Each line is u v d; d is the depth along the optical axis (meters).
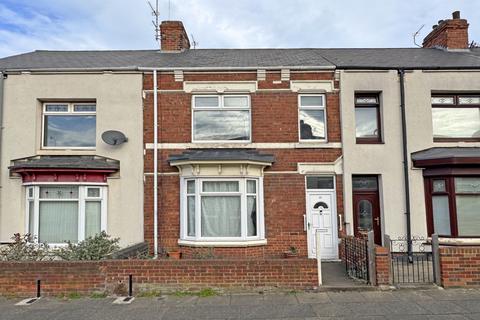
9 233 11.62
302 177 12.16
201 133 12.55
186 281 8.25
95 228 11.83
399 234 11.83
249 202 11.90
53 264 8.22
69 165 11.41
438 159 11.46
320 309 7.18
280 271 8.31
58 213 11.73
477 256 8.40
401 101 12.27
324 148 12.23
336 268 10.62
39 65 12.89
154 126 12.30
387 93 12.36
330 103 12.45
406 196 11.91
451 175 11.42
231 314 7.00
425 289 8.30
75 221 11.72
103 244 9.49
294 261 8.34
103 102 12.34
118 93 12.37
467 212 11.47
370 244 8.59
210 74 12.52
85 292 8.16
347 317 6.77
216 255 11.20
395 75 12.41
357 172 12.05
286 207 12.02
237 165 11.62
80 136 12.62
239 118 12.60
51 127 12.66
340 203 12.04
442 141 12.41
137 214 11.88
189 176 11.78
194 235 11.70
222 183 11.82
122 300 7.84
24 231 11.66
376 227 12.25
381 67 12.37
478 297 7.74
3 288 8.16
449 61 13.20
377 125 12.64
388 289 8.29
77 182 11.62
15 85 12.32
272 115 12.41
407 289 8.30
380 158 12.12
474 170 11.37
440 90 12.43
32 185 11.60
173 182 12.10
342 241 11.15
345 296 7.93
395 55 14.71
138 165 12.08
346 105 12.31
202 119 12.61
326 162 12.17
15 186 11.81
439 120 12.66
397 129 12.24
